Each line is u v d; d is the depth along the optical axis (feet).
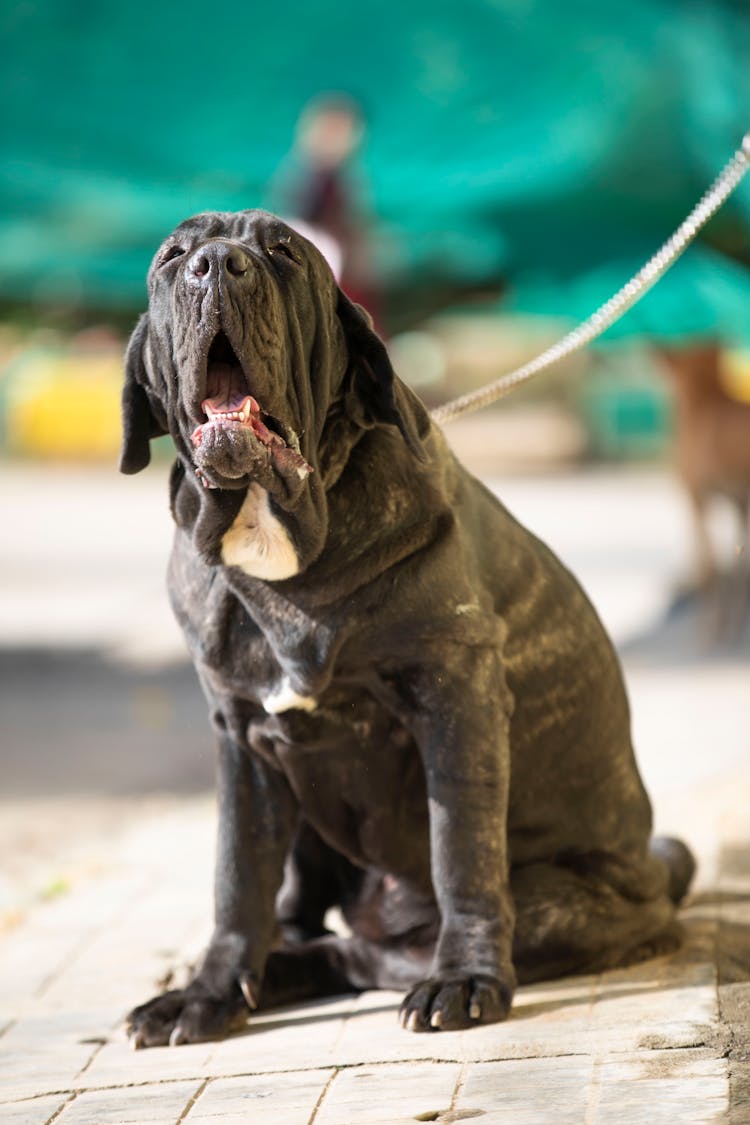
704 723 49.80
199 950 26.50
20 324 85.66
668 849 26.02
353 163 63.67
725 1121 16.14
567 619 22.74
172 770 47.09
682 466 68.54
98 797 43.65
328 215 62.64
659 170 68.69
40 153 71.72
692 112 69.26
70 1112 18.49
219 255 18.42
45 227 74.18
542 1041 19.31
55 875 34.01
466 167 73.20
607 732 23.18
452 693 20.71
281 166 72.74
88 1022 22.80
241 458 18.45
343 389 20.51
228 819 22.20
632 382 158.30
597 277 68.95
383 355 19.89
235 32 69.10
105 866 34.19
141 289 75.97
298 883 24.45
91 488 146.72
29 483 150.92
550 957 22.26
